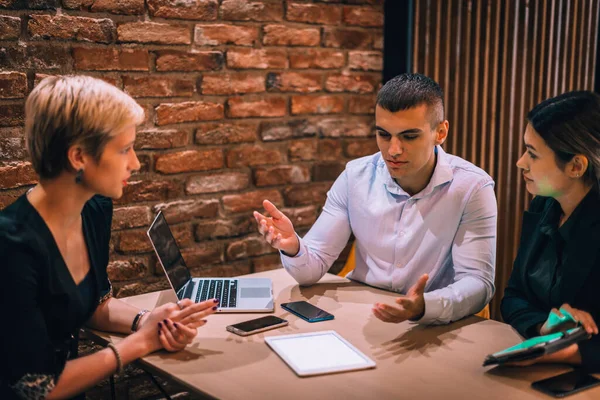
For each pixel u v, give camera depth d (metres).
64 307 1.33
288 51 2.57
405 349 1.39
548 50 3.10
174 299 1.74
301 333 1.48
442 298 1.50
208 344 1.42
